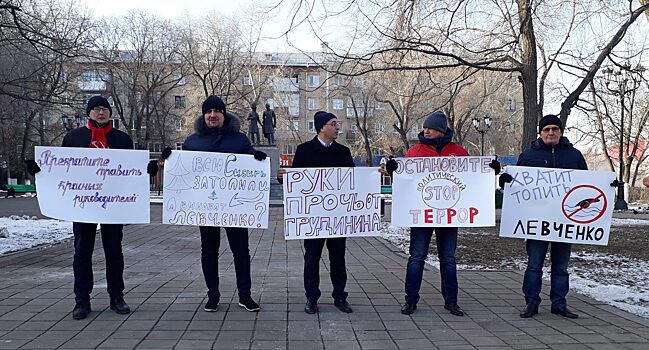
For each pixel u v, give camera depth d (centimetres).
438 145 589
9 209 2572
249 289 562
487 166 578
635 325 522
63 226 1568
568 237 556
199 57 4412
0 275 760
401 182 579
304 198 569
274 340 462
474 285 717
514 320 538
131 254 1015
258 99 4681
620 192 2975
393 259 972
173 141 5578
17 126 4331
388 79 1880
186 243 1198
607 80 2195
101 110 562
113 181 547
